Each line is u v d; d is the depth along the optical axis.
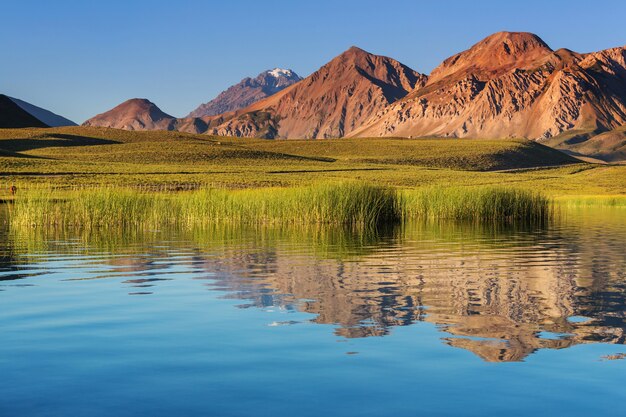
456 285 18.55
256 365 10.64
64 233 35.84
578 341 12.15
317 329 13.07
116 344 11.94
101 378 10.02
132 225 41.41
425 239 33.19
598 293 17.28
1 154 140.50
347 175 131.62
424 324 13.55
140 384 9.75
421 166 177.12
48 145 181.12
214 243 30.86
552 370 10.36
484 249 28.44
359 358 11.01
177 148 173.38
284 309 15.09
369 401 9.05
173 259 24.64
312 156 188.12
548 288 18.09
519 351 11.47
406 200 50.19
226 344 11.91
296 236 34.56
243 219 43.66
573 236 35.19
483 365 10.62
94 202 40.72
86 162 133.12
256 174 126.19
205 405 8.94
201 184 99.56
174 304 15.68
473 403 8.97
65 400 9.12
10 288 18.11
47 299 16.41
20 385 9.70
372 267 22.45
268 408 8.84
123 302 15.98
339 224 42.94
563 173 170.25
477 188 52.69
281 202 43.19
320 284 18.70
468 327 13.26
